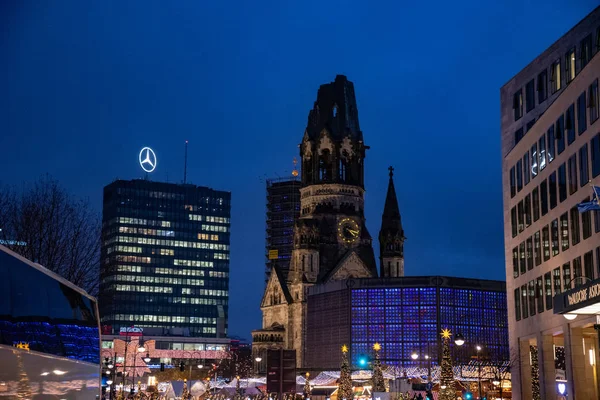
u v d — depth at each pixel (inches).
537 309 3405.5
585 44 3299.7
